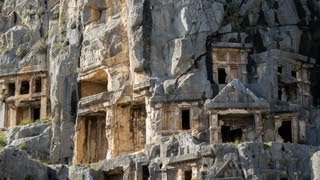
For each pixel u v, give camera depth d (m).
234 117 66.69
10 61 85.50
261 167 59.91
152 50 69.50
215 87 68.06
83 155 73.69
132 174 65.69
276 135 66.06
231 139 67.38
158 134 66.94
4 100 84.75
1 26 89.25
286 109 66.38
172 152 63.44
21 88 85.12
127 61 71.88
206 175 60.09
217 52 69.75
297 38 72.62
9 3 90.38
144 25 69.69
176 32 70.12
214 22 70.31
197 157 61.12
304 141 66.19
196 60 68.62
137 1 70.50
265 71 68.81
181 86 67.62
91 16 75.88
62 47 79.44
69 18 80.19
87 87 76.81
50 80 82.00
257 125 65.25
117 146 70.50
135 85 69.56
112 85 72.12
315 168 58.34
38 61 84.19
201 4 70.25
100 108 72.31
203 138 65.56
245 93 65.88
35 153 76.31
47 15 86.69
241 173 59.59
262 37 70.94
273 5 73.31
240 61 69.94
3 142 77.94
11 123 83.94
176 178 62.53
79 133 73.81
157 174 63.56
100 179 67.31
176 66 68.50
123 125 71.19
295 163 61.16
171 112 67.50
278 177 60.16
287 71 70.31
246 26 71.75
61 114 76.56
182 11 69.88
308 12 74.69
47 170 66.19
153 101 67.56
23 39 86.50
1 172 59.41
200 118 66.81
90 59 74.75
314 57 73.56
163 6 70.69
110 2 75.06
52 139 76.19
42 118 82.06
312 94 72.69
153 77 68.88
